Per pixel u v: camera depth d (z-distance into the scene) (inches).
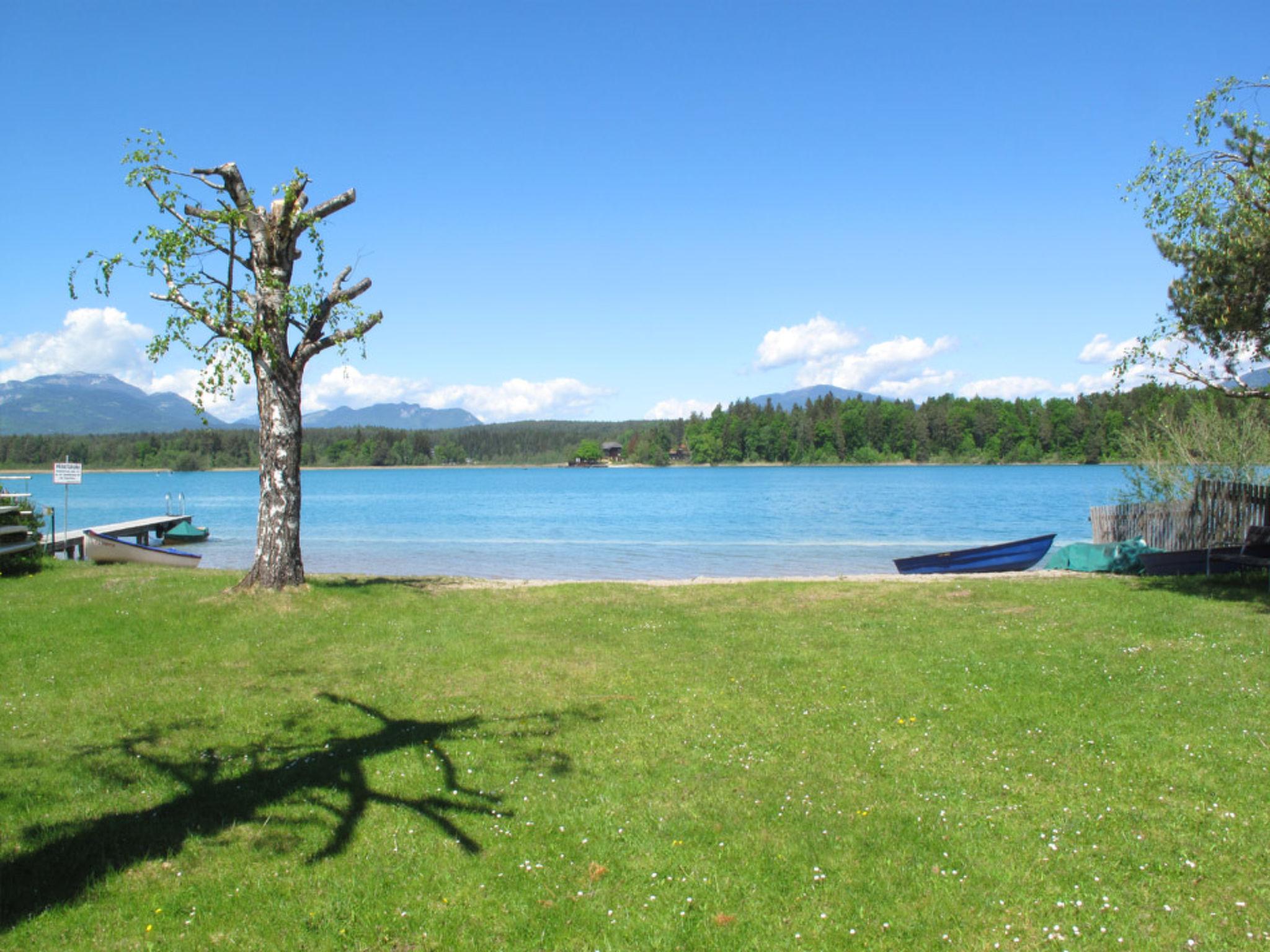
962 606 594.9
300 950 189.0
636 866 226.2
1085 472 4530.0
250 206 583.5
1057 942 188.1
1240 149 563.8
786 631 520.4
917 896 209.3
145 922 199.0
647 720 348.8
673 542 1539.1
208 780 286.4
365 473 7239.2
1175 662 415.8
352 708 367.2
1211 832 235.0
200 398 563.2
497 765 298.7
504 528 1894.7
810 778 282.8
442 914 203.9
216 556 1330.0
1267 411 848.3
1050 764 288.5
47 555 886.4
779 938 192.1
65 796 270.8
